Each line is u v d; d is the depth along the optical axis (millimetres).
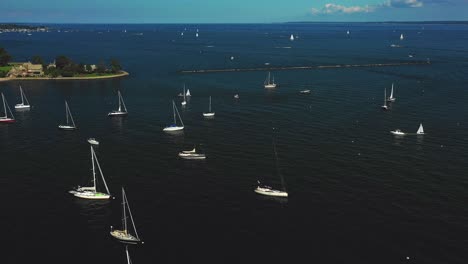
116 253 82500
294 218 94125
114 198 104250
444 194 104562
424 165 123625
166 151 137750
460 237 86062
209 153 135375
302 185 110438
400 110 191000
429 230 88625
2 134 158875
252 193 106375
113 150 139250
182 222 92938
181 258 80688
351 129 161250
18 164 126688
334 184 110812
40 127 168625
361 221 92375
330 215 95062
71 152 137625
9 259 80562
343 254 81188
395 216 94250
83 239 87000
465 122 170125
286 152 135375
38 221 93750
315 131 158625
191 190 108312
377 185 110000
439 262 78500
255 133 156750
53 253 82500
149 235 88125
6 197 104688
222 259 80188
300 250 82562
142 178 115938
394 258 79812
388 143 144250
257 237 87125
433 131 158250
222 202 101875
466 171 119000
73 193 106062
